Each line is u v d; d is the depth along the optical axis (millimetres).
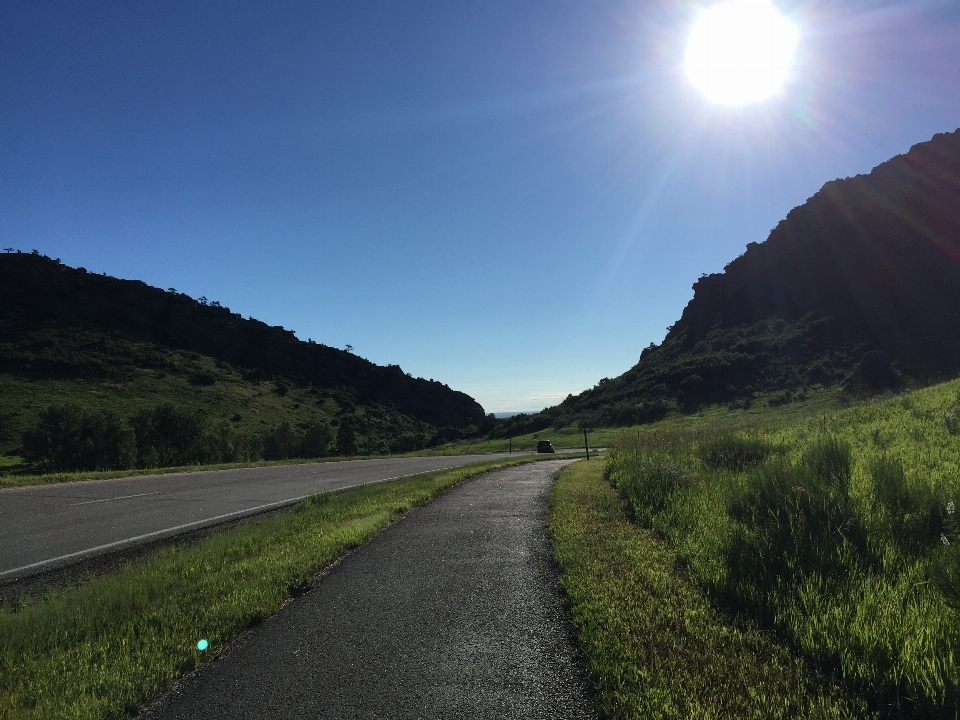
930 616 3541
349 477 17297
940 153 98562
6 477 15523
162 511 10453
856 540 5047
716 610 4152
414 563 5973
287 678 3383
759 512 5883
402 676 3359
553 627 4074
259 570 5621
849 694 2934
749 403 71875
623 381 104625
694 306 123562
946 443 9844
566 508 8922
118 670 3488
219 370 146500
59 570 6488
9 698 3223
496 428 100062
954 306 76938
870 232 97625
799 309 97500
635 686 3062
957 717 2635
